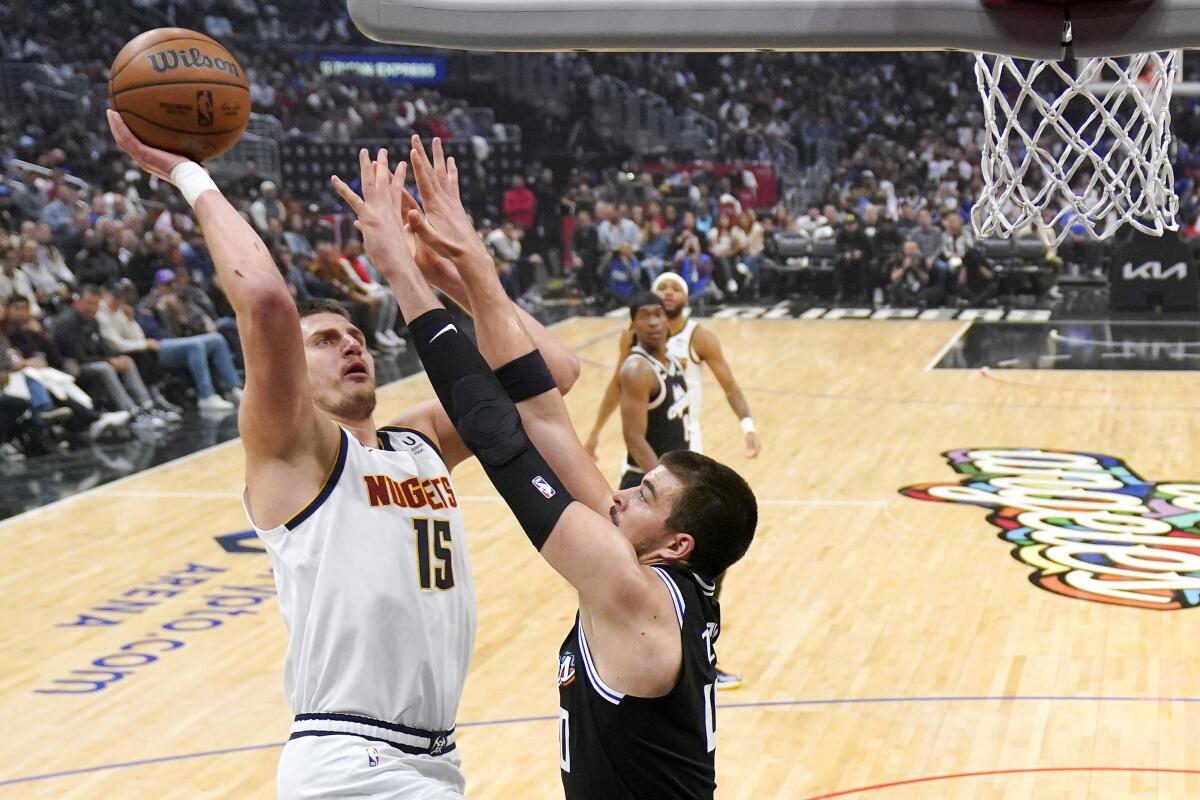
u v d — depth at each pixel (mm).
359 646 2422
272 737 4891
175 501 8609
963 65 24578
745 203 21281
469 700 5203
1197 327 16000
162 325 11789
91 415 10312
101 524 8055
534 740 4812
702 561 2268
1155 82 3574
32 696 5301
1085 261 20406
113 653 5801
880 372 13289
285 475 2420
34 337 10203
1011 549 7207
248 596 6609
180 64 2338
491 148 20641
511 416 2051
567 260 20406
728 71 24781
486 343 2186
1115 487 8508
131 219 13148
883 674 5434
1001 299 18828
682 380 5852
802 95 24703
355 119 20047
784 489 8648
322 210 17594
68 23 19422
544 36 2211
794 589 6586
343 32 21922
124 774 4574
